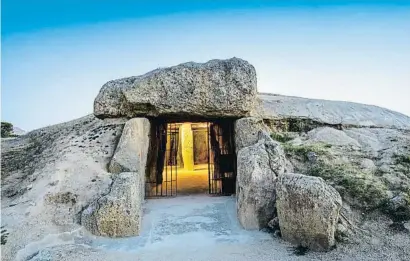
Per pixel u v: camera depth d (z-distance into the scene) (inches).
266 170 328.5
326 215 259.6
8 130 753.6
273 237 292.5
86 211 311.7
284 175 293.3
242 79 416.5
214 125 520.7
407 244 262.8
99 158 400.2
